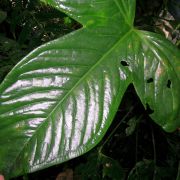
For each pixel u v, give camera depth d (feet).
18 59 1.98
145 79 1.29
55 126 1.16
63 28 2.19
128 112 2.16
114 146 2.52
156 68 1.30
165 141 2.49
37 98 1.17
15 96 1.16
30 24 2.12
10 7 2.37
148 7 2.57
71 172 2.50
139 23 2.43
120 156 2.55
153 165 2.10
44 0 1.22
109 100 1.20
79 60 1.22
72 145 1.15
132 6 1.33
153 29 2.27
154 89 1.30
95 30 1.26
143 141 2.54
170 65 1.32
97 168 2.05
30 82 1.18
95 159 2.06
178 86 1.32
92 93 1.20
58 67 1.20
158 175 2.09
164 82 1.31
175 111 1.33
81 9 1.24
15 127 1.15
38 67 1.19
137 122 2.21
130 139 2.50
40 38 2.13
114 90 1.22
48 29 2.15
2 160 1.13
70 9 1.23
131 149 2.53
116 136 2.45
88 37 1.25
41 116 1.16
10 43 2.02
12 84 1.16
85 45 1.24
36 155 1.14
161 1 2.53
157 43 1.32
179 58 1.33
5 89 1.16
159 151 2.52
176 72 1.32
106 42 1.26
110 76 1.23
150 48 1.31
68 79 1.20
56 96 1.18
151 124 2.26
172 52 1.33
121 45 1.28
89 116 1.18
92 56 1.24
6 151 1.13
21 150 1.14
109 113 1.19
